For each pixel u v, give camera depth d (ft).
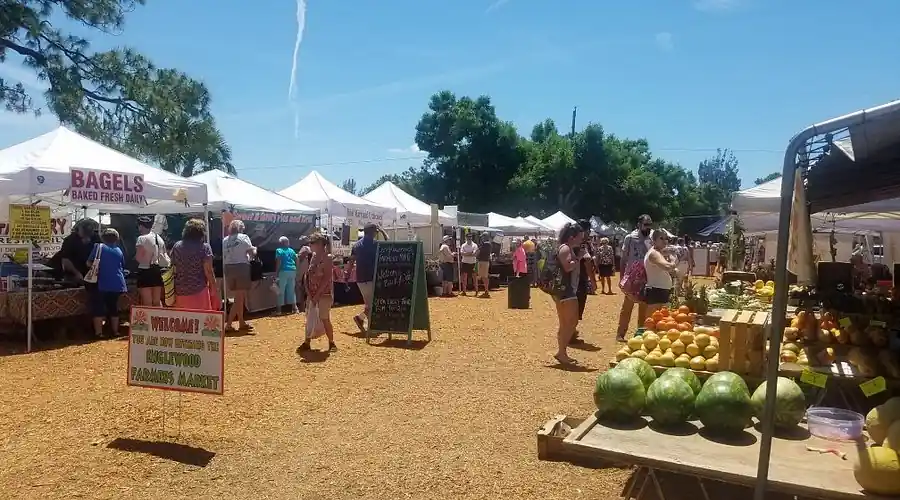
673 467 11.85
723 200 262.26
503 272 84.79
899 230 55.21
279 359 29.27
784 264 10.18
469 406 21.71
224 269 38.06
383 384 24.68
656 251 30.35
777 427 13.55
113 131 79.15
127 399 21.81
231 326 38.11
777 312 10.28
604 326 42.83
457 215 81.92
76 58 75.61
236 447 17.39
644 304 31.73
